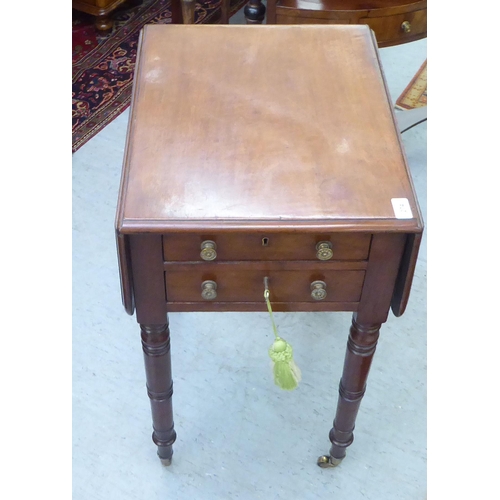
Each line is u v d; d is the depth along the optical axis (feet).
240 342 4.79
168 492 4.00
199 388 4.51
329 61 3.44
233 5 7.85
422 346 4.78
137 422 4.33
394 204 2.70
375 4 4.80
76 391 4.48
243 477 4.08
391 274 2.88
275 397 4.48
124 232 2.60
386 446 4.24
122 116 6.60
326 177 2.81
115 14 7.84
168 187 2.75
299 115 3.12
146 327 3.15
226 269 2.85
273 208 2.68
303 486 4.04
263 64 3.41
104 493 3.98
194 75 3.33
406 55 7.53
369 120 3.10
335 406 4.43
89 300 5.02
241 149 2.93
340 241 2.74
